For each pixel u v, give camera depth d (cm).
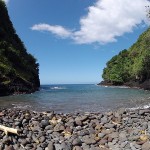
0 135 1316
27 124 1598
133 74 12419
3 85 5978
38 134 1384
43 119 1714
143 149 1157
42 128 1537
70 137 1380
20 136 1338
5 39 8869
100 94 5838
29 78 8425
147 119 1631
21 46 10775
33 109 2741
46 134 1413
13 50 8481
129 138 1280
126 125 1552
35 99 4288
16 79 6788
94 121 1652
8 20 10756
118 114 1747
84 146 1247
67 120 1673
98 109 2681
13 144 1251
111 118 1673
